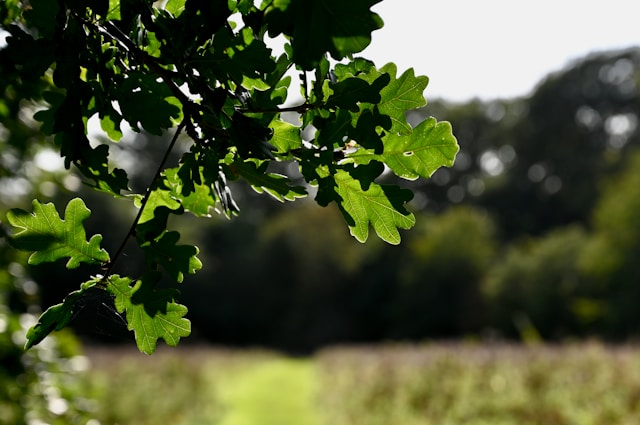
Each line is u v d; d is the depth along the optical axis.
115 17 1.20
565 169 60.88
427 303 44.41
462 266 44.38
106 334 1.30
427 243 45.69
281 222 51.09
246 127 1.13
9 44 1.12
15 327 3.06
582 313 34.03
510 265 39.31
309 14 0.90
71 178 3.32
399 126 1.14
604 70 63.62
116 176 1.21
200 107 1.16
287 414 14.40
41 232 1.13
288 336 48.34
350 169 1.15
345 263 49.84
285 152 1.16
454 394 11.67
